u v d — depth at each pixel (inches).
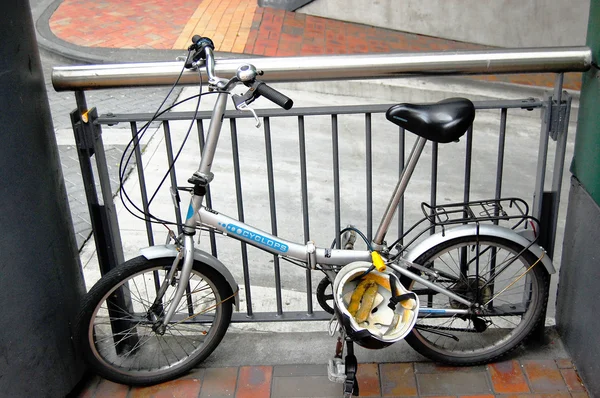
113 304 105.5
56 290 96.0
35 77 88.5
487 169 213.5
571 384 103.4
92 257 153.4
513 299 138.9
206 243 163.0
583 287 101.0
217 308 104.3
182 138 218.7
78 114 95.0
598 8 90.4
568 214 107.0
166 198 181.9
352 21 341.7
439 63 93.4
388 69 93.8
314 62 93.4
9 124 82.7
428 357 106.3
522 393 102.2
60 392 99.7
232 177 196.4
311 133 231.9
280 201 183.9
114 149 207.6
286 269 152.5
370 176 102.1
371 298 95.1
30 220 88.5
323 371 107.2
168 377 105.7
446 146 227.3
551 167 217.3
